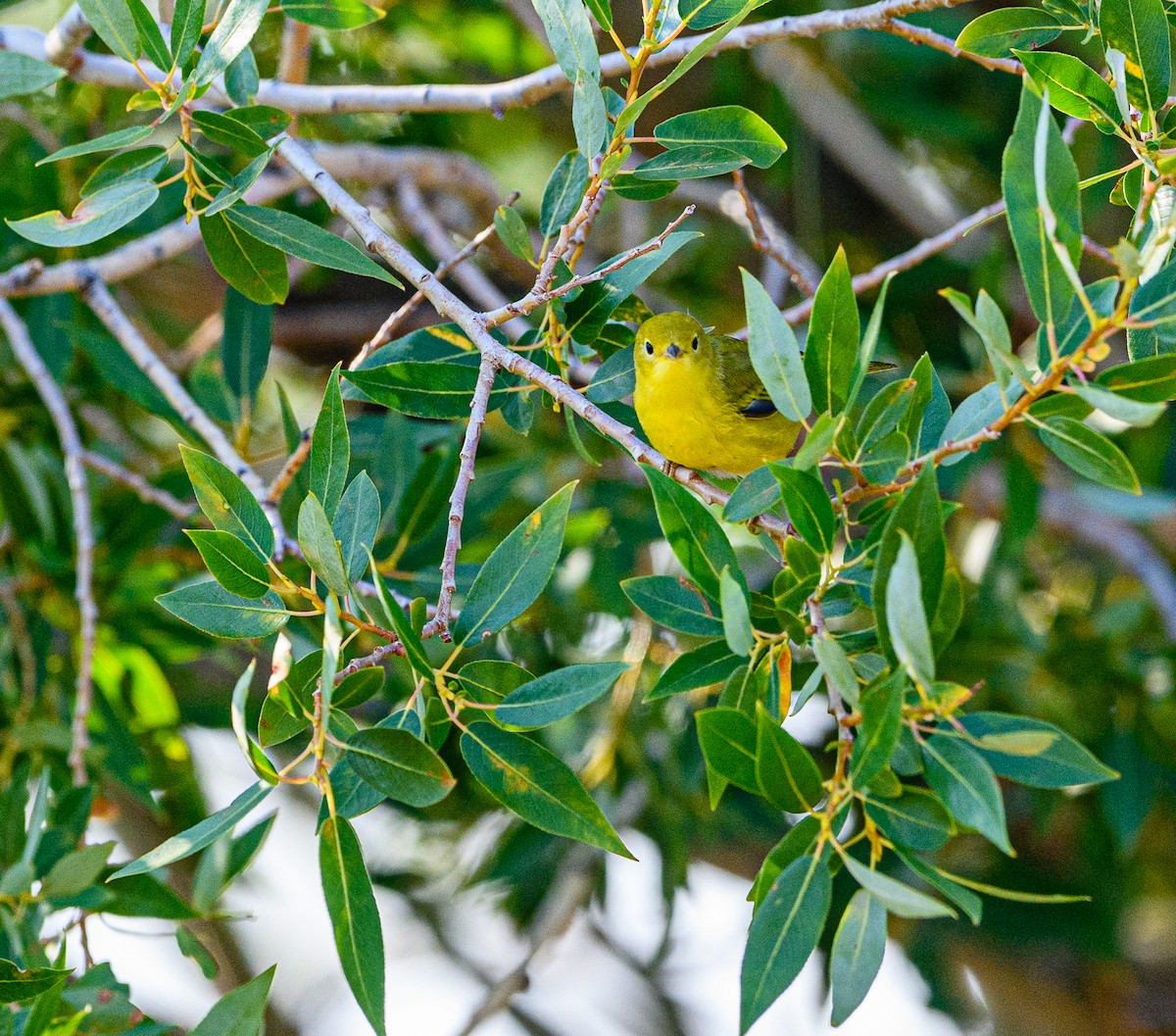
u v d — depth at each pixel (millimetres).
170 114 6551
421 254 14484
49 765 10641
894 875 12898
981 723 5043
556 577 13094
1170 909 18109
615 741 12594
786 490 5500
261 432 15844
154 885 8625
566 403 6559
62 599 11898
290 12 7781
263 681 13477
